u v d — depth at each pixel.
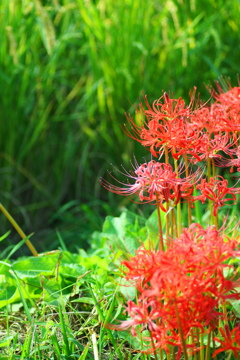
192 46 4.95
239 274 2.28
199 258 1.66
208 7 5.02
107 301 2.57
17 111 5.03
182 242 1.76
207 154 2.15
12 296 2.75
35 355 2.25
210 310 1.72
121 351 2.44
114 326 2.07
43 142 5.21
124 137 4.96
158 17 4.84
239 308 2.29
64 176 5.26
